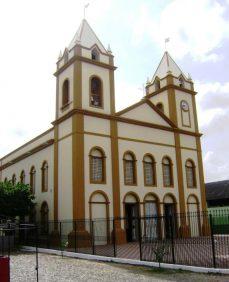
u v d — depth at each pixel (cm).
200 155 3269
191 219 3005
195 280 1155
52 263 1598
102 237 2367
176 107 3247
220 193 4453
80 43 2645
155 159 2858
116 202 2494
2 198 2400
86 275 1274
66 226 2380
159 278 1202
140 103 2888
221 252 1766
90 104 2566
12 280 1165
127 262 1577
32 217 2817
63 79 2728
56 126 2669
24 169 3262
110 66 2752
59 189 2530
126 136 2703
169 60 3431
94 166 2467
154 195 2769
